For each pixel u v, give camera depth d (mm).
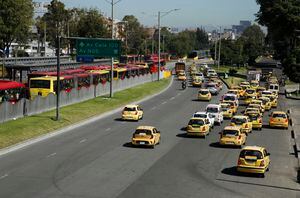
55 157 37000
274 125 57969
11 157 36656
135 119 58531
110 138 46250
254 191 29672
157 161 36938
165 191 28484
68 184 29250
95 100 72938
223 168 35469
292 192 30047
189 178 32000
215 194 28469
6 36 105625
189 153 40625
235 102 70375
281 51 166625
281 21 142125
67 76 72375
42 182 29594
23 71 81938
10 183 29188
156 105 76375
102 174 32125
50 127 49438
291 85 133000
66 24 178375
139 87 99500
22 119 50656
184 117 63500
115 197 26781
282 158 40469
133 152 40000
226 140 43594
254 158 33125
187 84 119688
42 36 185750
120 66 116000
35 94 65000
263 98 78438
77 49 71312
